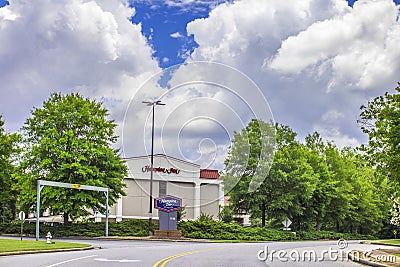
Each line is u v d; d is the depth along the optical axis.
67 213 39.44
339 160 54.94
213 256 19.42
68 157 37.78
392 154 20.69
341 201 53.03
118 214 49.59
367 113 23.27
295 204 47.22
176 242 34.34
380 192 32.44
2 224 41.91
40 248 22.16
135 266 14.79
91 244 28.56
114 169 40.09
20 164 39.25
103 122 40.53
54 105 40.03
